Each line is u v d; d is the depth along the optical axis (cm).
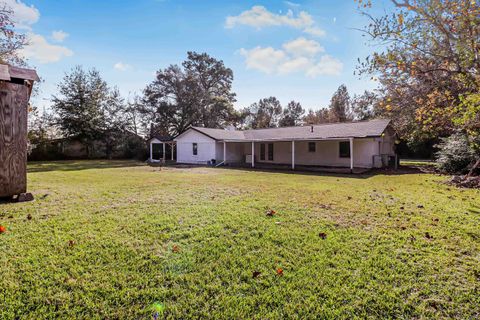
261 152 2097
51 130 2659
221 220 447
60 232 389
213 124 3281
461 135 1154
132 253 316
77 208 539
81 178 1087
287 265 288
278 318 207
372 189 786
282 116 5006
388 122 1537
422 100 651
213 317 207
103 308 216
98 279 258
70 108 2641
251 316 209
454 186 848
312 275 268
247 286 248
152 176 1176
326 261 297
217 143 2005
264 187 827
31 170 1482
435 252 319
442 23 476
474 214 488
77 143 2783
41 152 2500
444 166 1234
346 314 211
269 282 256
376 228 407
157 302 225
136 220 451
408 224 427
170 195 688
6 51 1412
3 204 569
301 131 1830
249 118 4897
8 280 254
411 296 232
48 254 312
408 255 311
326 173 1320
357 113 3281
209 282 256
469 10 446
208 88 3556
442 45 518
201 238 365
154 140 2436
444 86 620
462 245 340
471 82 500
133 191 753
